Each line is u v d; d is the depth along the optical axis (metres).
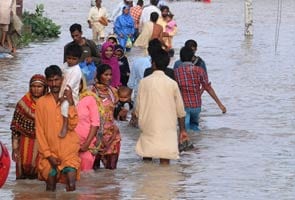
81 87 26.53
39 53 59.25
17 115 25.00
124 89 35.62
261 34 76.44
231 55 60.22
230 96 42.62
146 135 28.00
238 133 33.38
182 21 91.62
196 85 33.12
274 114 37.72
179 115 28.66
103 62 36.47
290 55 60.31
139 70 35.34
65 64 27.14
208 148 30.53
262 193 24.20
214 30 80.75
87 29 80.81
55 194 23.73
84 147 25.72
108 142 26.86
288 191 24.45
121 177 26.05
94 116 25.73
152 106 27.86
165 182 25.47
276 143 31.48
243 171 27.00
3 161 21.45
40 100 23.72
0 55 56.34
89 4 116.31
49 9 105.44
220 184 25.27
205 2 124.75
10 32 58.75
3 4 57.66
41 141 23.67
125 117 36.19
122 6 67.94
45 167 23.75
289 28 82.69
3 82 45.19
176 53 60.81
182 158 28.91
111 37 39.06
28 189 24.25
